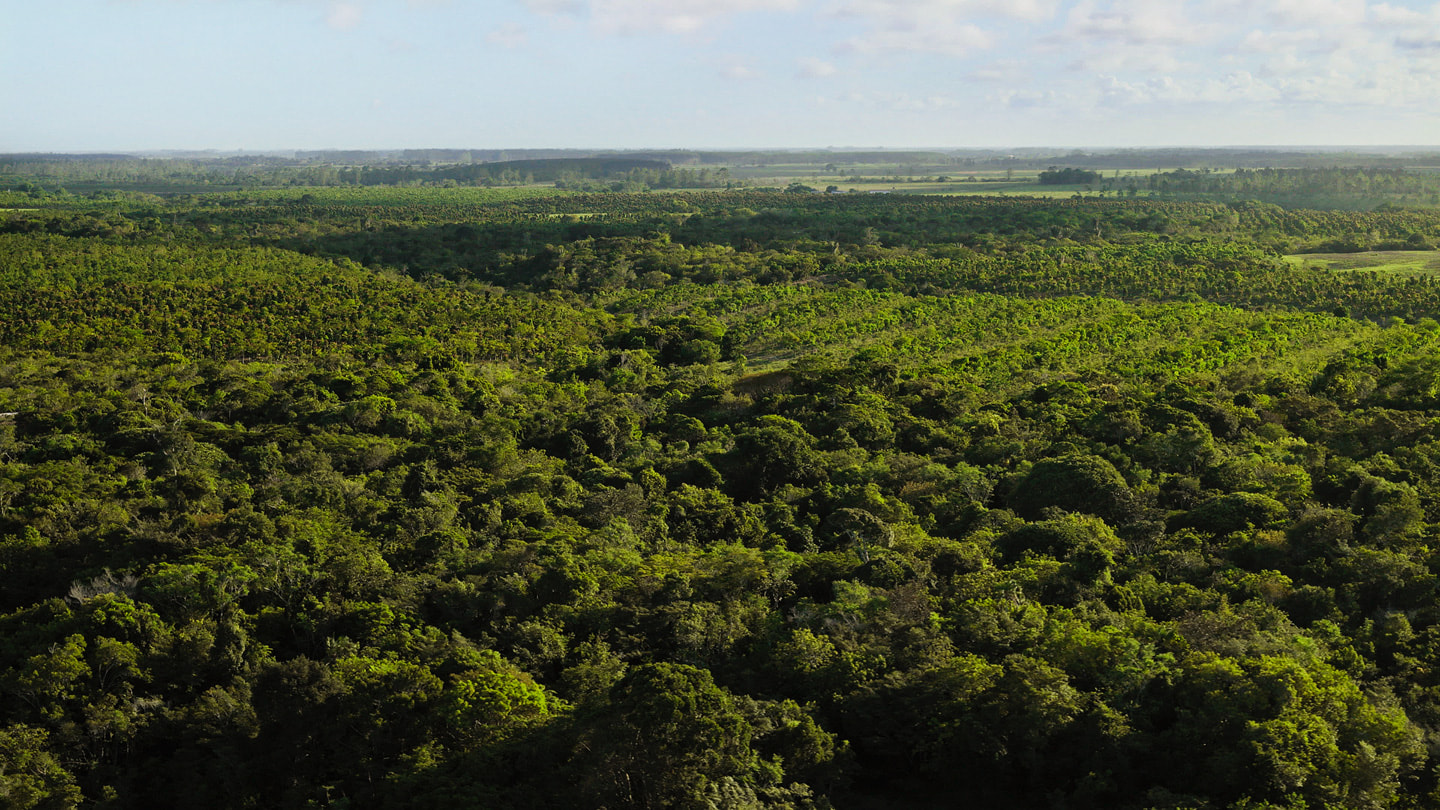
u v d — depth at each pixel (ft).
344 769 142.61
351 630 173.17
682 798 125.29
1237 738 131.03
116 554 201.05
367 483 261.65
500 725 139.33
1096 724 136.36
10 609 190.49
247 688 156.25
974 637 161.89
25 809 133.39
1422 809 124.77
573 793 128.06
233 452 291.17
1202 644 154.20
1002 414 314.14
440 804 123.95
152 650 162.91
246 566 185.47
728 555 195.31
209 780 144.46
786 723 141.49
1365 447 260.21
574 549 205.46
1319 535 194.70
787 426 305.32
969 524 228.43
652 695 129.70
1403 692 146.00
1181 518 218.59
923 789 142.00
